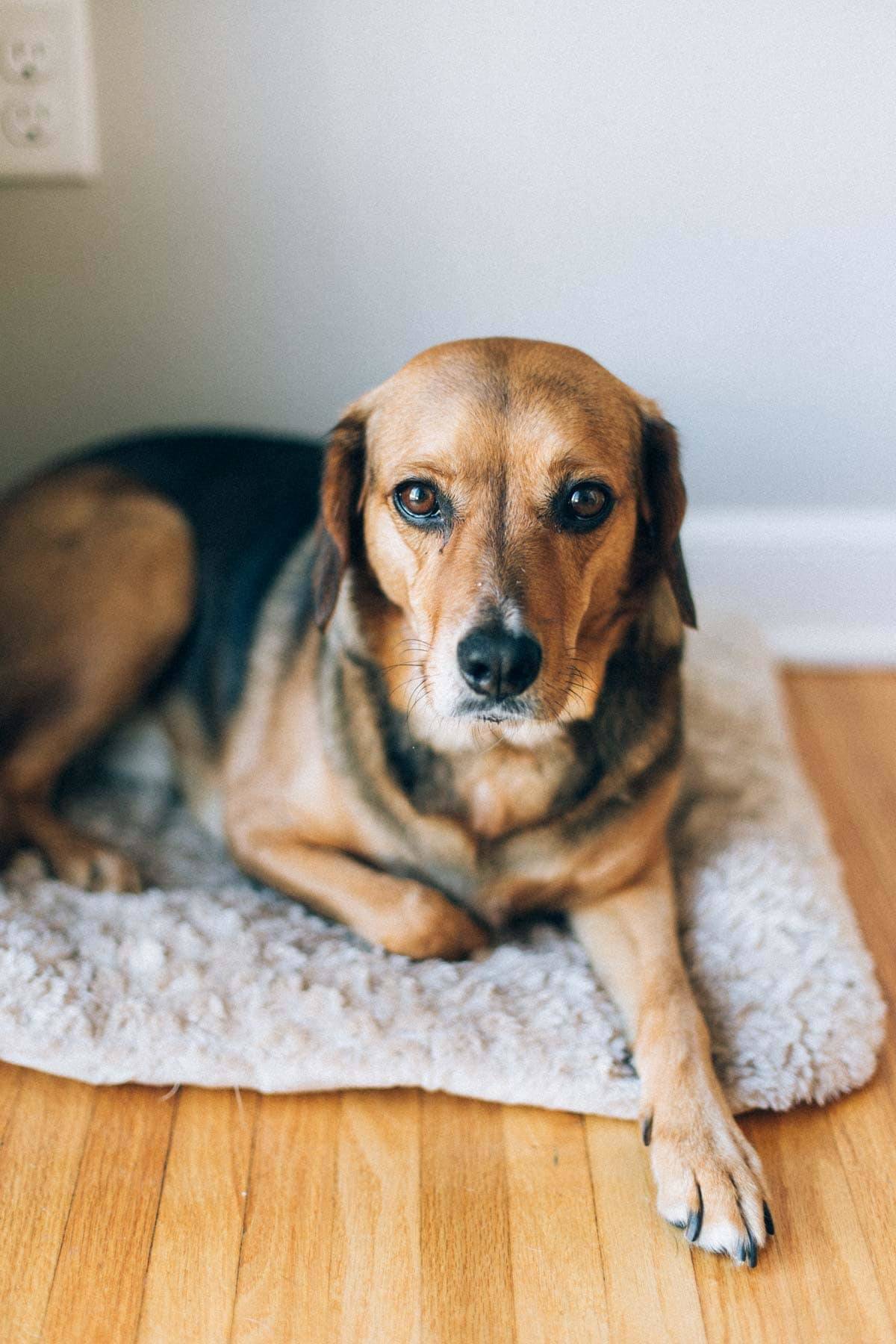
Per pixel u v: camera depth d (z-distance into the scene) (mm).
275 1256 1181
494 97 1851
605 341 2070
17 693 1717
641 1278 1168
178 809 1820
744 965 1466
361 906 1453
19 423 2121
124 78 1826
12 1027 1336
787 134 1877
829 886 1619
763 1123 1344
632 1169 1285
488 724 1356
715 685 2066
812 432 2156
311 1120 1333
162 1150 1293
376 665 1427
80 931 1476
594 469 1261
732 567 2277
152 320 2027
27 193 1900
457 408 1248
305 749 1530
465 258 1986
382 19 1790
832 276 1997
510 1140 1314
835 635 2316
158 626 1744
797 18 1783
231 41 1803
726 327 2051
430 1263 1177
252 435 1937
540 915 1581
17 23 1769
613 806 1439
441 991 1405
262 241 1964
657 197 1932
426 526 1284
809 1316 1140
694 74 1831
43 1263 1168
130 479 1807
